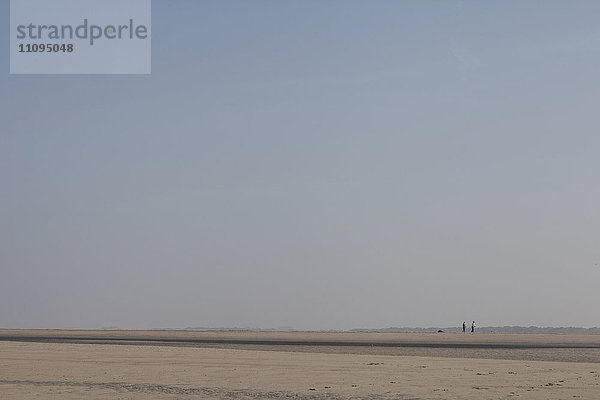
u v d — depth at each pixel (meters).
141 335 98.69
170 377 35.19
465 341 79.19
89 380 34.06
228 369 39.22
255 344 69.00
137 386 31.75
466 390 30.19
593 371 38.22
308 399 27.78
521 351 57.81
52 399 28.05
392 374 36.53
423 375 36.03
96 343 69.50
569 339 86.50
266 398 28.09
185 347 61.38
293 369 39.25
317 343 71.81
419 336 101.06
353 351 57.38
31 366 41.03
